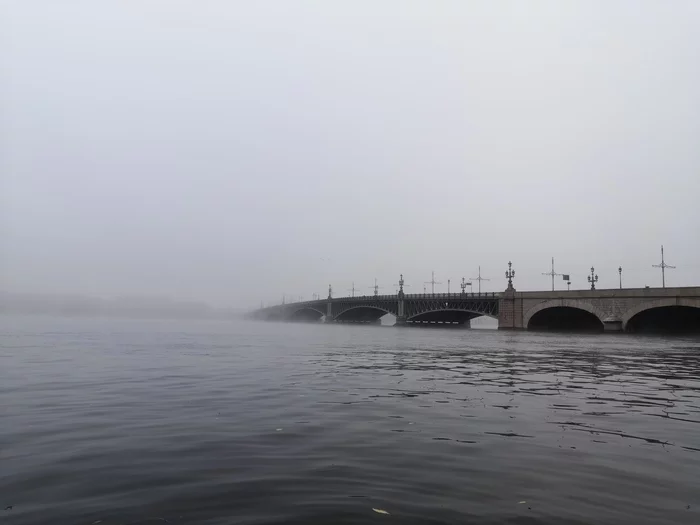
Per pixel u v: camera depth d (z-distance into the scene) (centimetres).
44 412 1739
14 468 1134
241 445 1329
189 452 1265
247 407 1844
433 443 1353
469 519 872
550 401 1998
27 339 6181
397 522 858
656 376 2861
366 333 10406
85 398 2020
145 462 1181
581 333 9962
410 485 1038
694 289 8556
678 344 6278
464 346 5756
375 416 1691
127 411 1762
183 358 3847
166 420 1622
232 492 996
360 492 998
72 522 855
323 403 1933
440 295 14238
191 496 975
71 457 1216
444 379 2692
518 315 11494
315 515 887
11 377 2644
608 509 917
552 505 934
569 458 1220
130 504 935
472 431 1486
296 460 1202
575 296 10369
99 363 3388
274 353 4469
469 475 1098
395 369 3197
